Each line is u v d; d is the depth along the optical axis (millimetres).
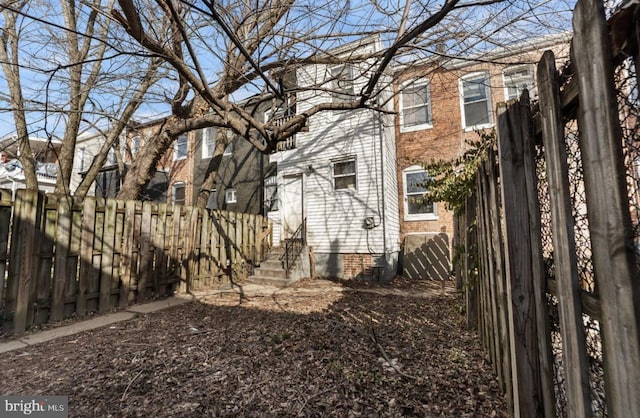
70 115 6922
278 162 10117
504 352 2131
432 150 9180
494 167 2230
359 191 8688
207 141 12758
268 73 4695
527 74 7762
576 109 1216
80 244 4992
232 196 11641
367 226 8453
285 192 9977
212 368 2914
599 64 939
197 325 4352
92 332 4109
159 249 6387
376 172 8492
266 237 9766
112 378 2730
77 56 6156
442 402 2283
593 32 962
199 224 7492
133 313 5086
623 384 873
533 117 1628
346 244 8711
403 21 3062
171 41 3510
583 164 1053
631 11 853
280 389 2520
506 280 1928
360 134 8805
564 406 1555
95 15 4789
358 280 8312
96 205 5242
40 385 2625
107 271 5309
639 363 829
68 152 7215
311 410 2225
